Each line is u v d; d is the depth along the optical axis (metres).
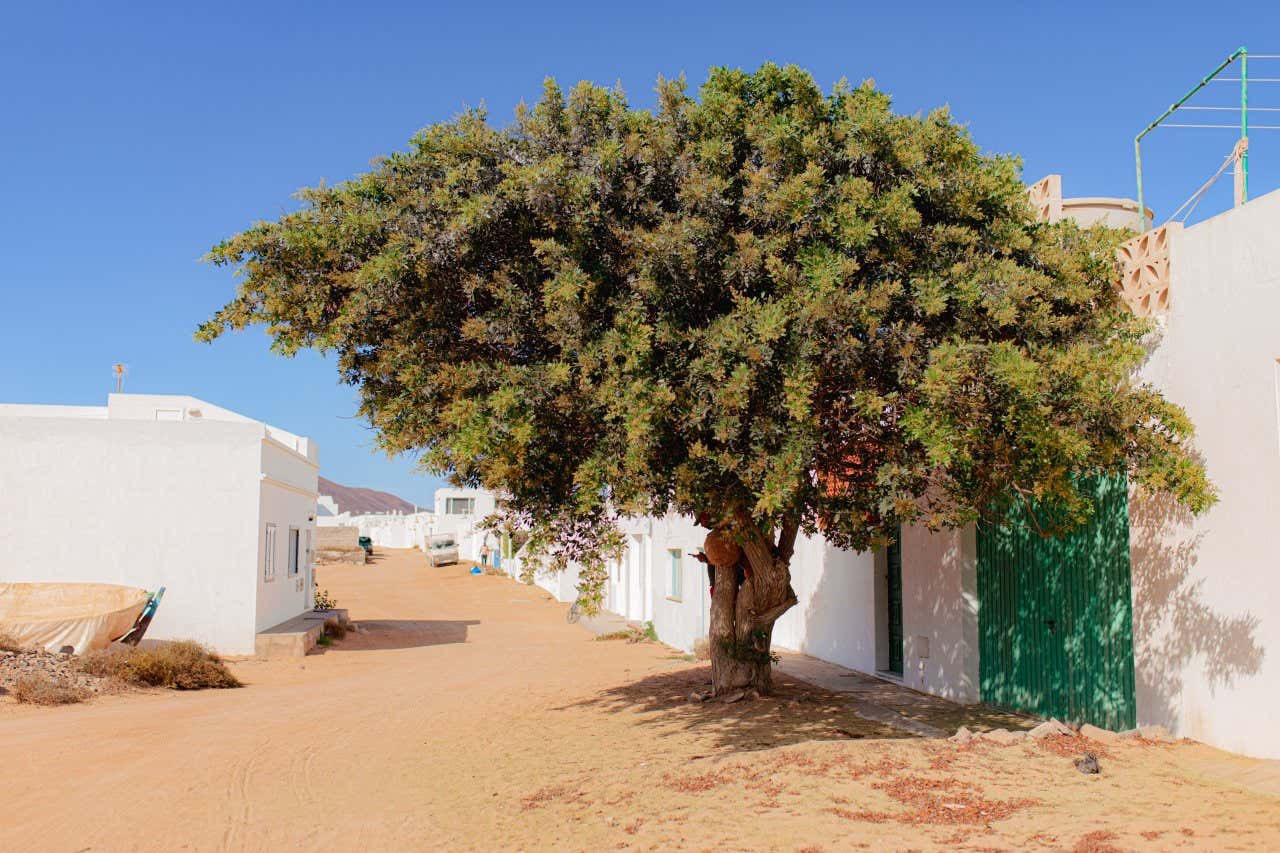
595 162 8.52
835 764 7.76
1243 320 7.99
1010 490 8.98
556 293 7.76
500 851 6.57
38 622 17.69
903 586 13.70
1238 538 7.95
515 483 9.17
